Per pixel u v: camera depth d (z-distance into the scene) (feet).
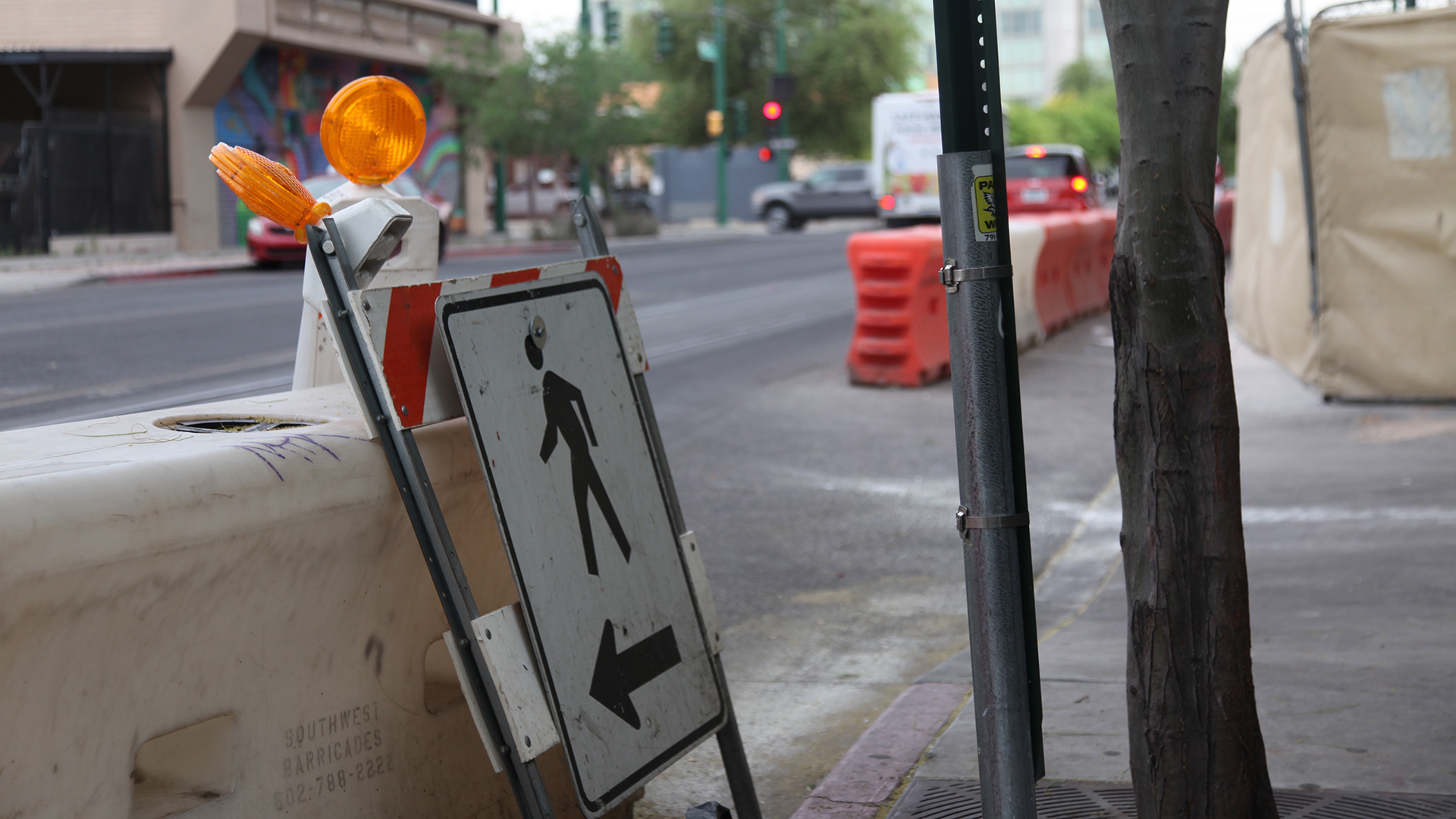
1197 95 8.42
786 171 172.45
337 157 8.77
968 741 12.55
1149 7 8.35
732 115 177.27
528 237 116.26
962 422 8.28
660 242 114.11
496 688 8.12
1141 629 8.91
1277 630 15.47
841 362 39.86
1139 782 9.04
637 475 9.82
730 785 10.18
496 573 9.86
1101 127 262.88
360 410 8.79
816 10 182.19
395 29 108.78
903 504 23.58
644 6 185.06
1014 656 8.30
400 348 8.19
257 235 74.49
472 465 9.25
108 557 6.88
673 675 9.64
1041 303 46.57
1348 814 10.62
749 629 17.20
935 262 35.81
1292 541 19.65
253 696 7.99
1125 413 8.85
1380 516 20.68
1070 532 21.84
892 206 117.29
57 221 85.56
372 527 8.56
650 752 9.19
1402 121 29.01
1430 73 28.58
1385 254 29.63
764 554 20.58
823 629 17.15
